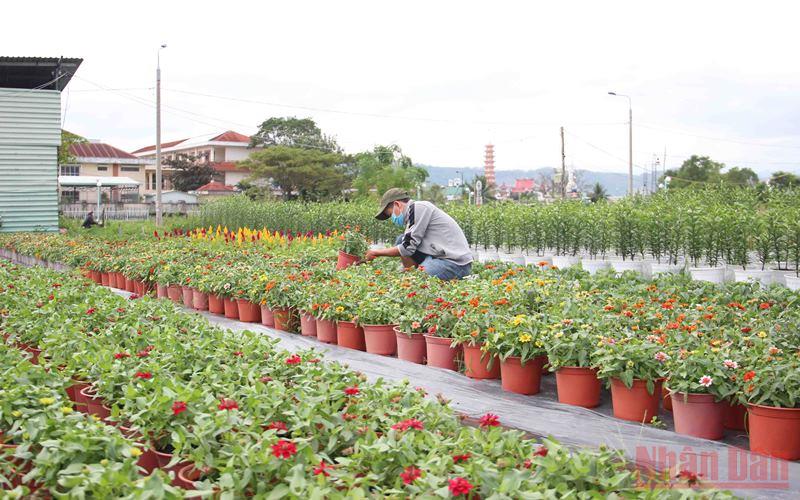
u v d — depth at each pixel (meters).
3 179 21.80
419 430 3.42
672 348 5.05
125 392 4.03
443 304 6.56
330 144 65.19
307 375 4.38
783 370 4.43
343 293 7.64
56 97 22.23
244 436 3.44
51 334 5.80
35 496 3.12
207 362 5.01
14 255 19.16
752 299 7.34
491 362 5.78
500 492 2.73
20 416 3.87
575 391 5.29
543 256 13.54
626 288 8.11
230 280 9.44
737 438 4.80
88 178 47.38
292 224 23.47
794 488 3.60
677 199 16.44
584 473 2.88
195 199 58.16
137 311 6.86
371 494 2.95
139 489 2.69
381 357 6.66
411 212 9.10
